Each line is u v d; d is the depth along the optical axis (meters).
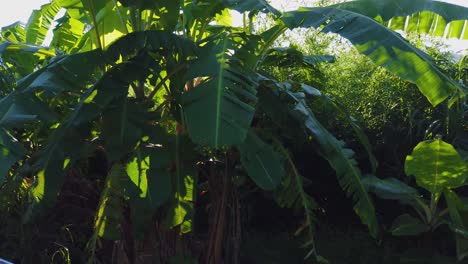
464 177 6.36
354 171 6.05
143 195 5.29
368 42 5.11
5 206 6.09
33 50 6.13
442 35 5.76
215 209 6.12
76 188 6.76
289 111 5.98
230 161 5.98
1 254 6.13
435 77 4.91
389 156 7.84
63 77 5.24
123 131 5.17
